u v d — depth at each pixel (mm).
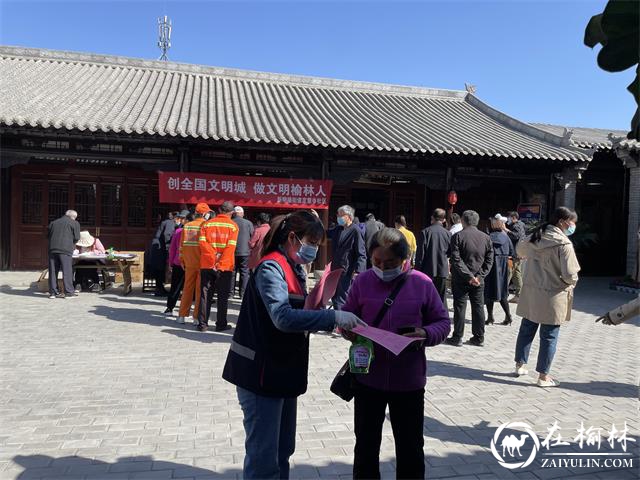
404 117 16094
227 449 3830
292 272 2797
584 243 15211
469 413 4691
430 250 7793
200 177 11617
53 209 13367
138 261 12203
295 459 3729
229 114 13367
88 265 10930
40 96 12469
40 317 8289
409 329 2908
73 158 11789
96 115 11492
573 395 5199
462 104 19094
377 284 3096
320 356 6469
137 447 3834
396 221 9203
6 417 4336
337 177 13359
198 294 7805
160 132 10820
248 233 10070
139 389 5066
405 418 3004
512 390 5328
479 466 3705
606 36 1389
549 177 14516
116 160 11977
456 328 7125
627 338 7828
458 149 12578
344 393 3176
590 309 10500
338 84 18188
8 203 13055
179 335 7285
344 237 7531
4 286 11164
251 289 2768
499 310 10172
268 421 2705
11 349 6410
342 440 4055
